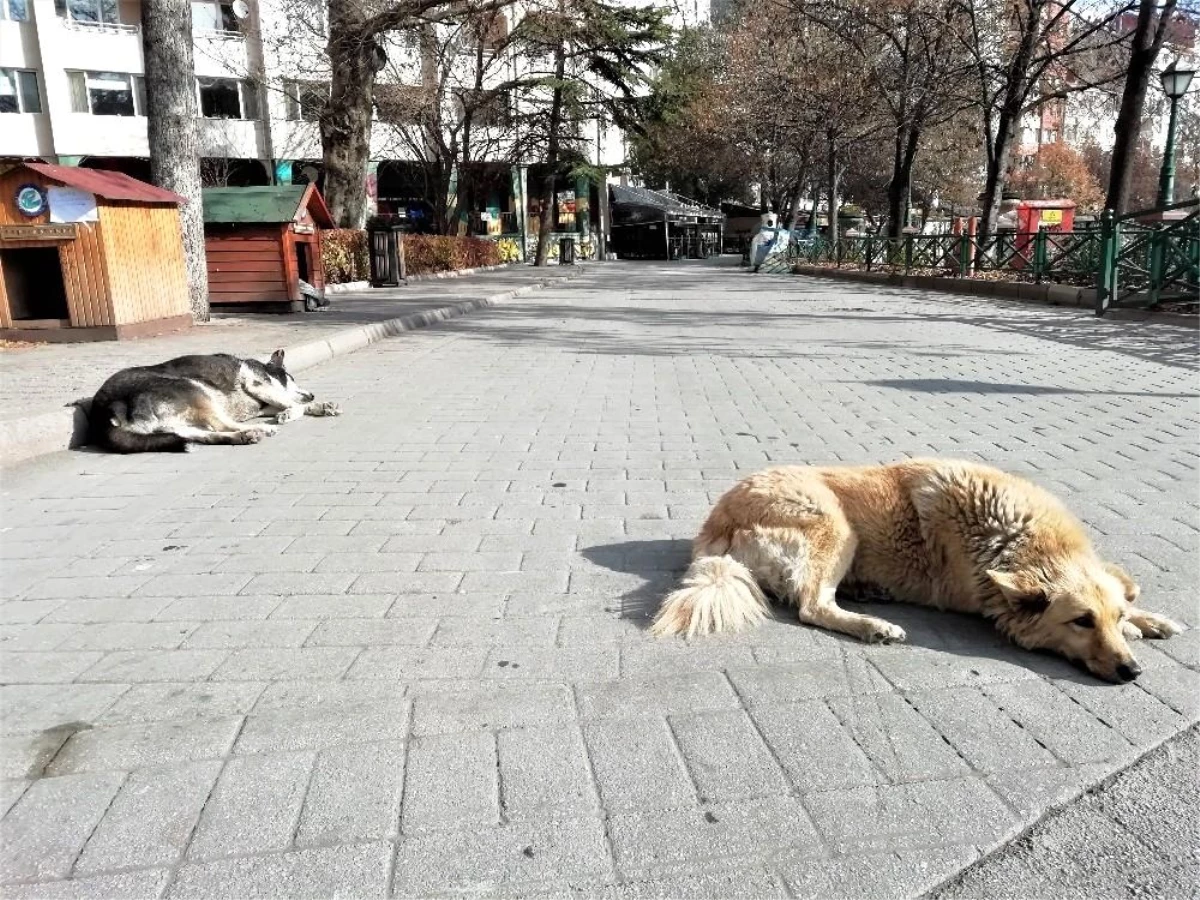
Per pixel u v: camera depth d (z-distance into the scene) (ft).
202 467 18.70
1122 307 45.52
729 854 6.62
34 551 13.51
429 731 8.23
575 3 97.40
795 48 95.71
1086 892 6.25
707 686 9.01
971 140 120.16
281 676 9.32
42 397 22.29
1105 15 70.64
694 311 53.98
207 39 107.55
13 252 33.71
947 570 10.59
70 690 9.11
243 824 6.99
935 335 40.24
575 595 11.35
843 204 183.52
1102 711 8.52
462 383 28.86
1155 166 170.09
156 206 36.27
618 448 19.54
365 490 16.55
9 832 6.95
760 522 10.84
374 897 6.21
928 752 7.86
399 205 140.26
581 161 118.83
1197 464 17.02
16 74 112.06
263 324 40.91
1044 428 20.67
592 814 7.06
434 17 70.64
